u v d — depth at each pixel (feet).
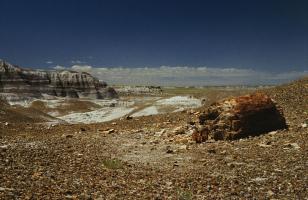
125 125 111.45
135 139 89.92
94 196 43.73
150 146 81.10
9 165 54.60
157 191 47.34
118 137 92.68
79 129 109.09
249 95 83.46
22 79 345.72
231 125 80.18
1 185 43.68
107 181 51.29
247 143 75.66
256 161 63.00
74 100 326.44
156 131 98.43
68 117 234.38
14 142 82.28
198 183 51.21
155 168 61.31
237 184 50.62
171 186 49.98
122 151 75.82
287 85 134.41
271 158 64.03
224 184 50.65
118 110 242.99
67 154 68.59
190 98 238.89
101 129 105.40
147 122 113.70
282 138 76.07
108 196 44.21
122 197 44.19
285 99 114.21
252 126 80.48
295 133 78.69
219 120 81.66
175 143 82.99
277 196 45.34
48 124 142.20
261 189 48.06
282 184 49.78
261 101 82.28
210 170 59.16
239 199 44.55
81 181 50.01
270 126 82.02
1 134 102.37
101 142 85.20
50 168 55.88
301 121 88.43
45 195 41.81
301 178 52.01
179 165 63.41
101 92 415.03
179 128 92.99
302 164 59.11
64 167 57.52
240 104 81.30
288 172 55.36
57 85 386.32
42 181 47.78
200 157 68.85
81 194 43.96
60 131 107.04
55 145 78.23
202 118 84.89
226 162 63.46
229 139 79.71
